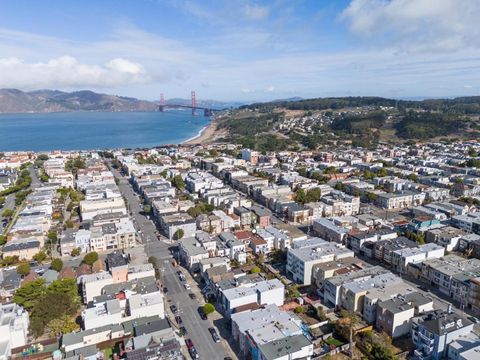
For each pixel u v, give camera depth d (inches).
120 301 5969.5
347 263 6983.3
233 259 7824.8
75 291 6481.3
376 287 5999.0
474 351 4621.1
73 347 5108.3
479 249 7869.1
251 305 5812.0
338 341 5339.6
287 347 4648.1
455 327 4975.4
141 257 7593.5
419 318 5251.0
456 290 6378.0
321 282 6663.4
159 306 5797.2
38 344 5265.8
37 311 5674.2
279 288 6082.7
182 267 7790.4
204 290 6766.7
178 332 5610.2
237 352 5201.8
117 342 5300.2
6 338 5113.2
